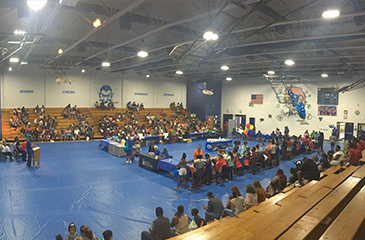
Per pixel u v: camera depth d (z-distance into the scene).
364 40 12.33
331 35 10.61
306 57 16.64
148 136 22.64
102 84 29.64
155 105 33.28
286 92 27.28
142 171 13.59
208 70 25.31
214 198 7.26
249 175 13.30
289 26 10.97
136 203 9.39
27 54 16.55
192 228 6.19
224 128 28.97
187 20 9.38
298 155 18.48
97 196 9.98
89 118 27.67
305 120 26.31
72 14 10.93
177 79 34.56
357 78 23.06
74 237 6.14
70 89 27.81
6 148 15.17
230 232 1.96
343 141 24.31
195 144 23.20
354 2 7.95
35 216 8.15
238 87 31.33
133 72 28.67
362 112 23.06
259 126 29.56
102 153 18.19
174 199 9.85
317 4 8.34
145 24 11.38
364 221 1.83
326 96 24.94
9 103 24.88
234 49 15.25
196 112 33.84
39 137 22.89
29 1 5.52
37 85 26.11
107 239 5.46
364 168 3.95
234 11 9.67
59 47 17.59
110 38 14.47
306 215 2.13
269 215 2.28
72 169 13.74
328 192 2.94
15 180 11.68
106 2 9.05
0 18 11.11
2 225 7.52
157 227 5.43
